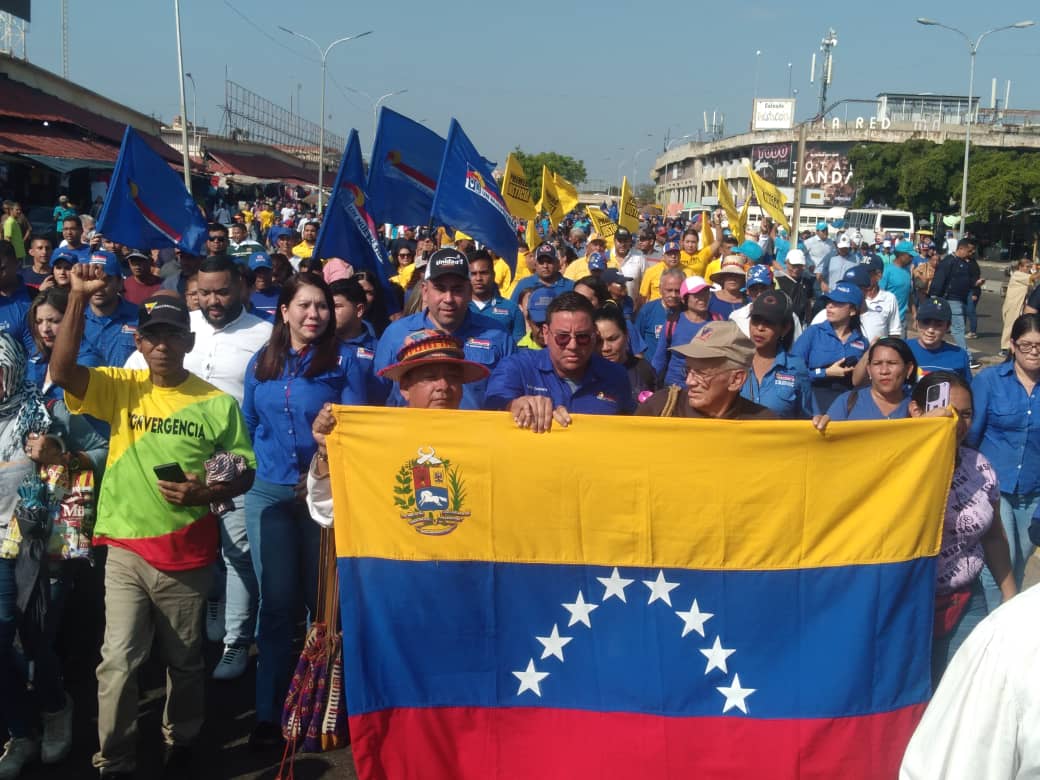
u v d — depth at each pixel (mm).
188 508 4383
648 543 3930
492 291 8797
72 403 4422
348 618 3896
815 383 7520
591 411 5066
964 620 4371
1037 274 17406
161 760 4672
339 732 4379
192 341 4527
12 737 4562
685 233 14836
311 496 4297
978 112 92625
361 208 7730
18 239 16078
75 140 28922
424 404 4379
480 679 3914
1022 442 5641
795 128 85812
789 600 3938
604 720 3891
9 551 4473
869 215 47625
